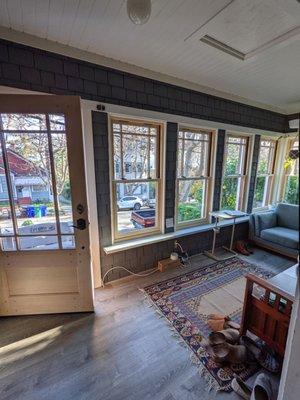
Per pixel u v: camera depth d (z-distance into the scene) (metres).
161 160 2.75
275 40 1.83
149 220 2.86
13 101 1.63
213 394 1.34
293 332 0.68
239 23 1.62
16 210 1.81
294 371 0.69
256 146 3.75
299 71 2.43
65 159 1.81
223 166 3.34
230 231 3.62
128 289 2.42
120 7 1.45
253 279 1.55
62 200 1.86
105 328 1.85
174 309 2.09
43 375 1.45
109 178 2.36
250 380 1.41
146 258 2.78
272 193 4.33
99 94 2.13
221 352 1.54
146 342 1.71
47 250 1.90
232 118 3.29
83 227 1.90
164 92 2.54
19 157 1.74
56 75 1.91
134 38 1.81
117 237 2.61
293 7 1.42
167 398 1.32
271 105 3.77
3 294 1.94
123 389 1.36
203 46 1.93
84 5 1.43
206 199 3.35
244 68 2.36
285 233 3.27
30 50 1.78
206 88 2.88
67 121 1.72
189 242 3.17
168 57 2.12
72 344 1.69
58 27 1.66
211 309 2.10
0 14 1.50
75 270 1.97
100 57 2.08
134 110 2.34
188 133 2.97
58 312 2.03
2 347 1.66
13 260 1.89
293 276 1.71
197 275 2.71
